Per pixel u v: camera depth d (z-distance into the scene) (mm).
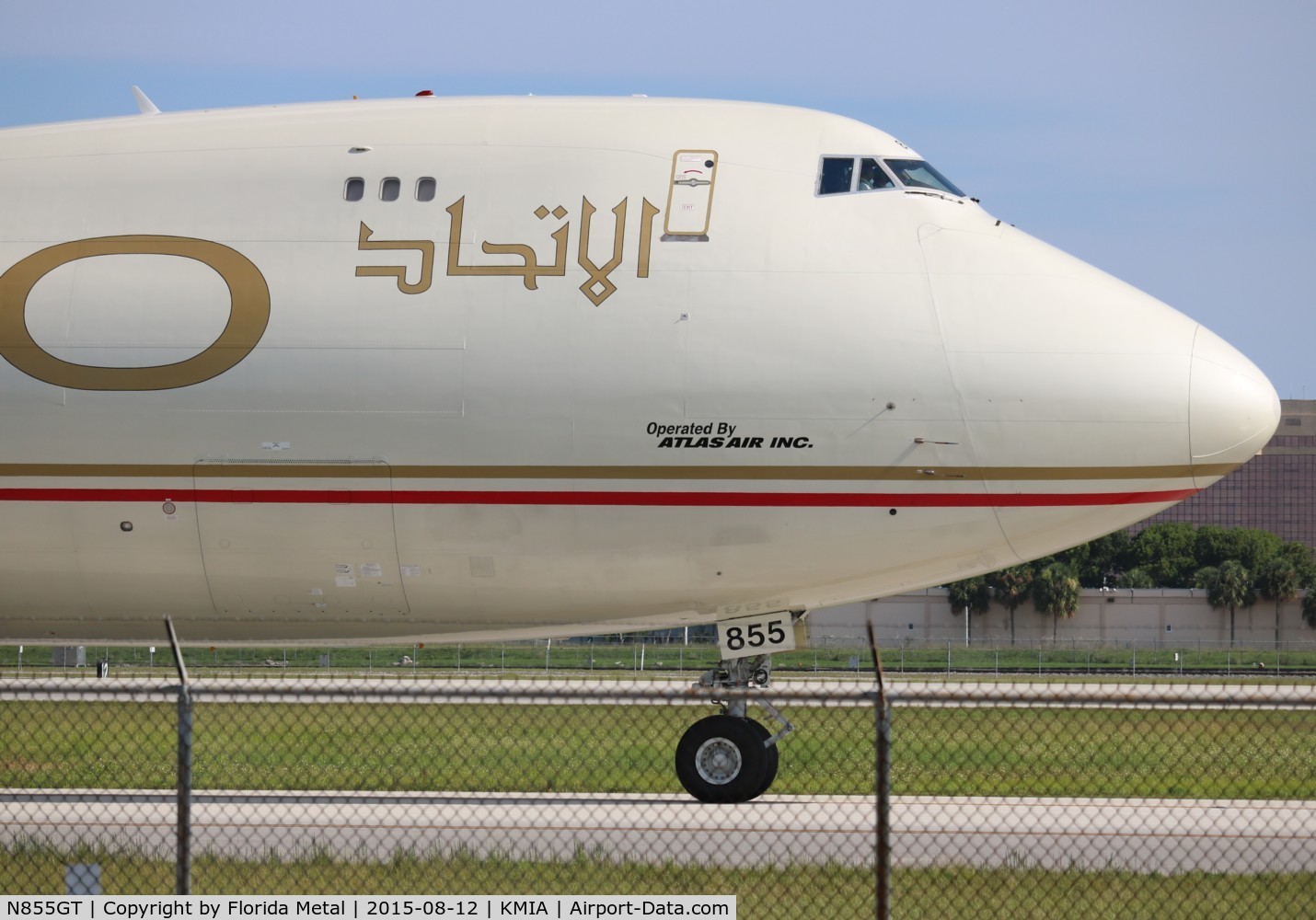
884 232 47188
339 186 48031
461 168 47844
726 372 45625
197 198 48438
